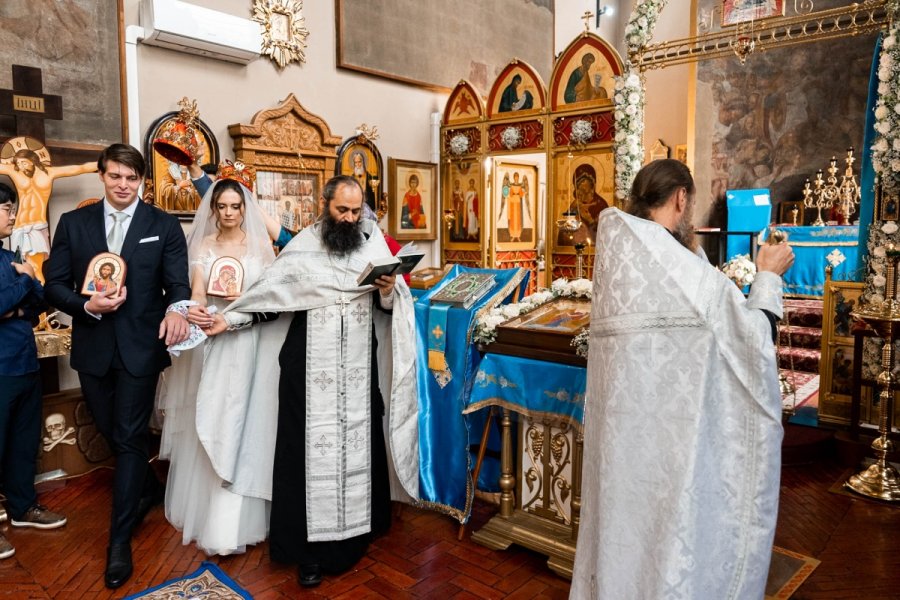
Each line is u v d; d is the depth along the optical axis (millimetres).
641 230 1993
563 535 3043
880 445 3945
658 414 1926
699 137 8898
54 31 4480
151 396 3037
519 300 3623
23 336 3258
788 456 4383
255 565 3043
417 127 7668
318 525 2908
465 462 3322
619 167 5992
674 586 1826
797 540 3283
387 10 7164
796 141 9297
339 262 3000
